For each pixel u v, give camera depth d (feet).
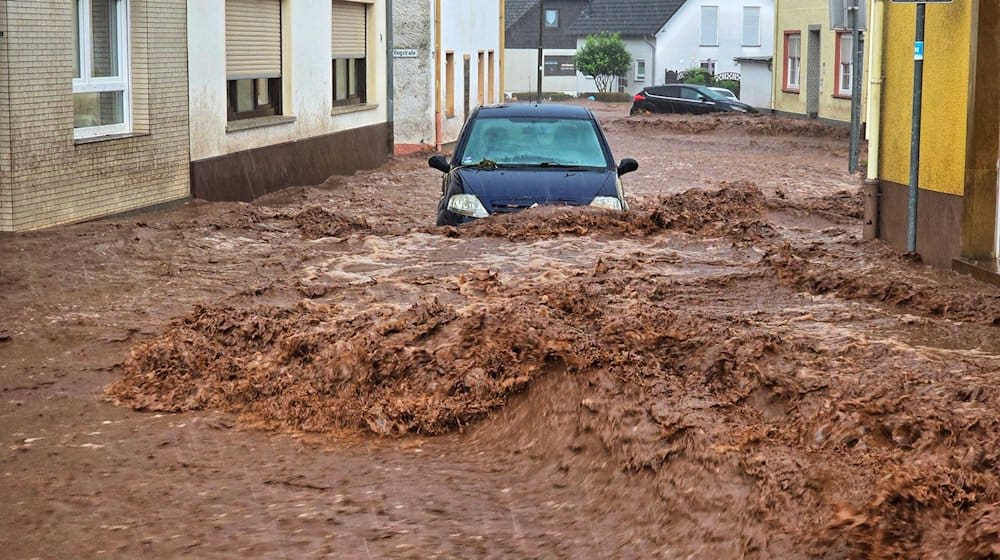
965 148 40.55
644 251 46.85
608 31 297.53
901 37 46.55
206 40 67.41
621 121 165.07
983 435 20.54
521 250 46.65
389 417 25.77
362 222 57.00
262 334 30.94
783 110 175.94
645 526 19.48
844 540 16.97
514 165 53.47
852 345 29.17
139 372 29.45
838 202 69.56
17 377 29.48
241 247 48.67
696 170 99.09
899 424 20.86
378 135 102.73
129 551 18.89
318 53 87.10
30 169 50.90
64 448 24.32
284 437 25.44
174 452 24.18
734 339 28.45
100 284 40.45
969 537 15.92
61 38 52.49
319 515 20.48
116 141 57.62
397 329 29.73
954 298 35.29
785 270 41.32
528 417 24.93
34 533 19.69
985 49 39.63
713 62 289.12
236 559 18.54
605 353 26.30
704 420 22.02
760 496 18.76
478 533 19.66
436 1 121.60
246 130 73.92
